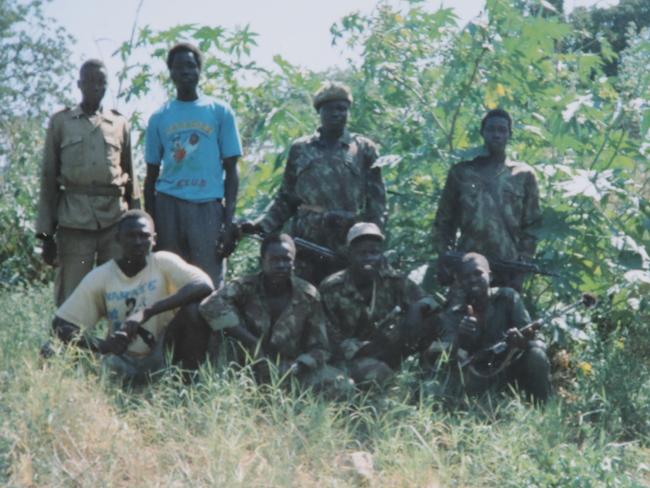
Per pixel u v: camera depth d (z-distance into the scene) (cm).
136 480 514
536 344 669
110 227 728
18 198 1177
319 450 559
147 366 647
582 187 743
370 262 669
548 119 845
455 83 845
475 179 727
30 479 501
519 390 679
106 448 536
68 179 718
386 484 536
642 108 822
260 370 647
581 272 793
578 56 888
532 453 575
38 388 562
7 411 550
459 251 732
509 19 816
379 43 869
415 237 828
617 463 558
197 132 713
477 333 679
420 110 862
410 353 686
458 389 667
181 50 714
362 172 730
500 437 592
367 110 878
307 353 654
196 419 572
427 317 675
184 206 709
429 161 814
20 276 1133
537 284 826
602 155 841
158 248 718
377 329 691
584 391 695
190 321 649
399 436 590
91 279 658
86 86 716
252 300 665
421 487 532
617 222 798
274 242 655
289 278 665
